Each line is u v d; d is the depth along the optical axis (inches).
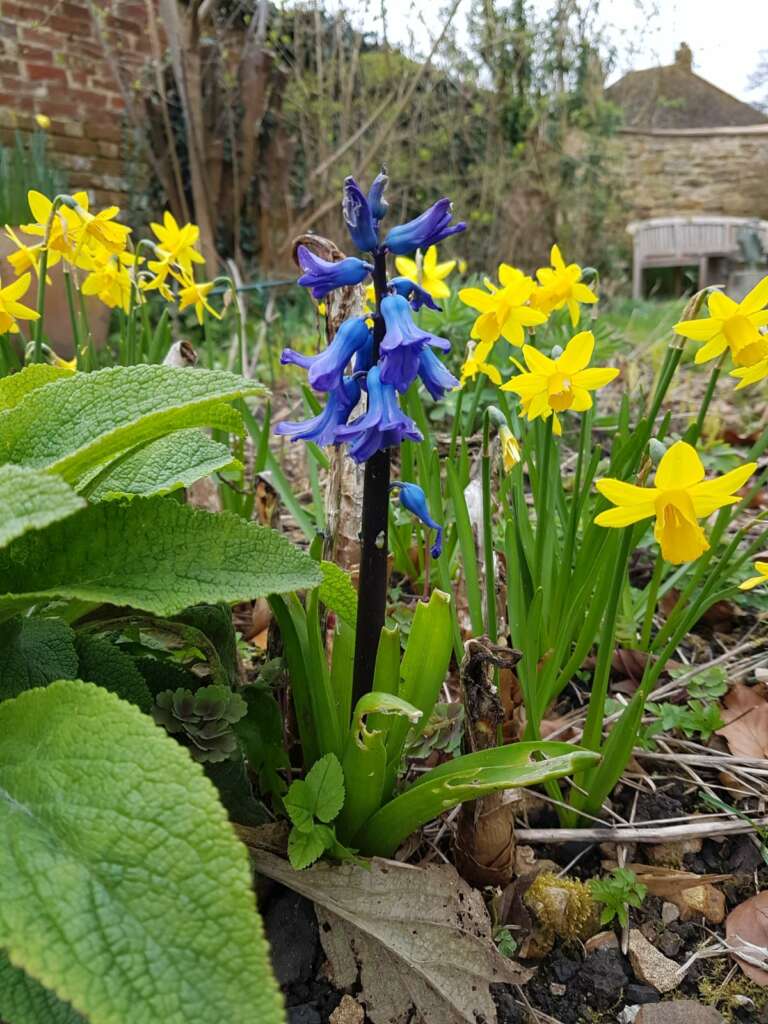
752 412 45.6
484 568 15.9
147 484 14.1
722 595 18.5
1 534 8.8
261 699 15.0
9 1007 9.4
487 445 15.3
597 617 17.9
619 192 121.6
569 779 17.6
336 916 13.6
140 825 8.5
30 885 8.1
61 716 9.7
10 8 66.4
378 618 13.2
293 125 80.4
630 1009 13.7
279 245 81.2
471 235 92.7
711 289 16.6
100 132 72.4
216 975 7.7
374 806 13.5
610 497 13.1
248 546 11.8
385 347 10.5
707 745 19.7
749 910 15.2
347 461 17.2
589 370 16.1
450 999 13.0
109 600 10.8
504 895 15.0
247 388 11.8
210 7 71.7
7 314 21.9
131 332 25.9
